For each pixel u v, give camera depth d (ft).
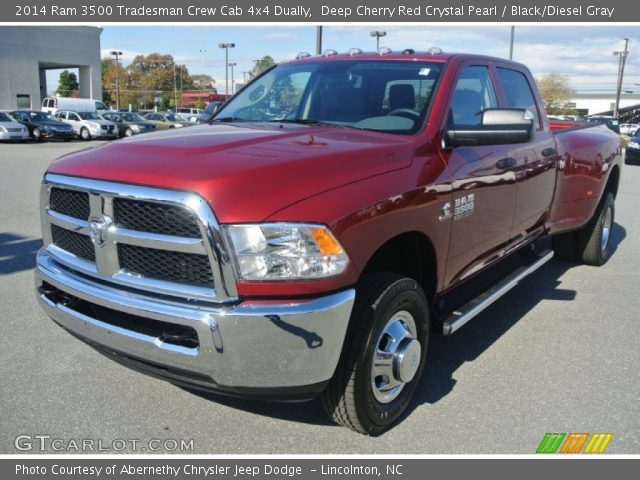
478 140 11.49
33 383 12.38
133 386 12.39
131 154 10.03
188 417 11.35
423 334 11.44
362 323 9.80
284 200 8.82
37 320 15.70
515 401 12.17
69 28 175.01
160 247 8.98
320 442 10.68
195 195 8.61
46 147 87.30
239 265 8.61
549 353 14.51
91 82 185.06
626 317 17.04
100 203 9.53
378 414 10.52
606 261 23.25
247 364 8.77
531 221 16.24
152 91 341.00
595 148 19.54
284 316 8.65
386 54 14.28
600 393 12.56
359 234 9.37
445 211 11.50
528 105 16.55
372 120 12.60
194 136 11.19
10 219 28.37
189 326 8.82
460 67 13.39
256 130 11.93
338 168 9.75
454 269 12.54
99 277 9.84
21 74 165.37
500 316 16.97
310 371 9.00
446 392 12.50
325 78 14.06
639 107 280.92
